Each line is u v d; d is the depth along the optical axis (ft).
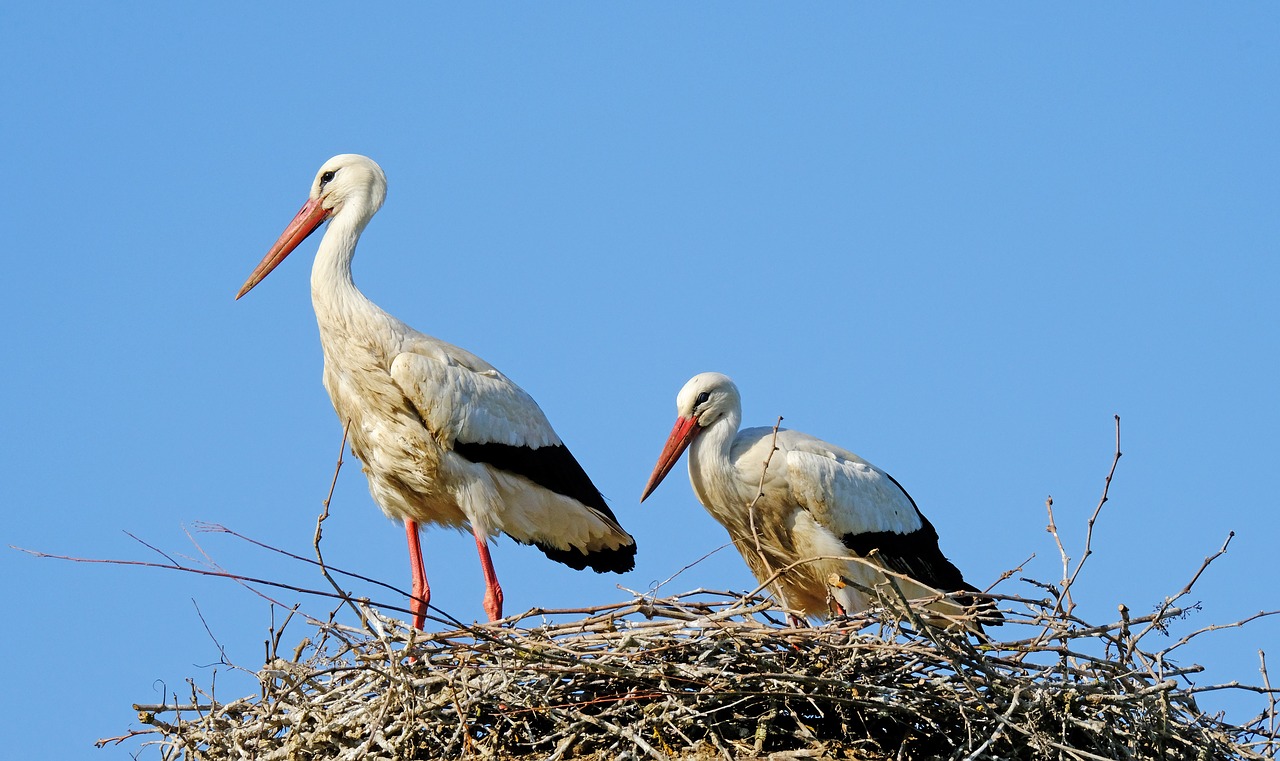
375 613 41.27
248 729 40.63
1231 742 41.11
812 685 40.16
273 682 40.45
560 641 40.70
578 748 40.14
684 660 40.81
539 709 39.91
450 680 39.60
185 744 41.24
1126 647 41.01
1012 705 38.99
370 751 40.01
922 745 41.45
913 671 40.63
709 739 40.24
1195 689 41.50
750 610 40.73
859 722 41.29
